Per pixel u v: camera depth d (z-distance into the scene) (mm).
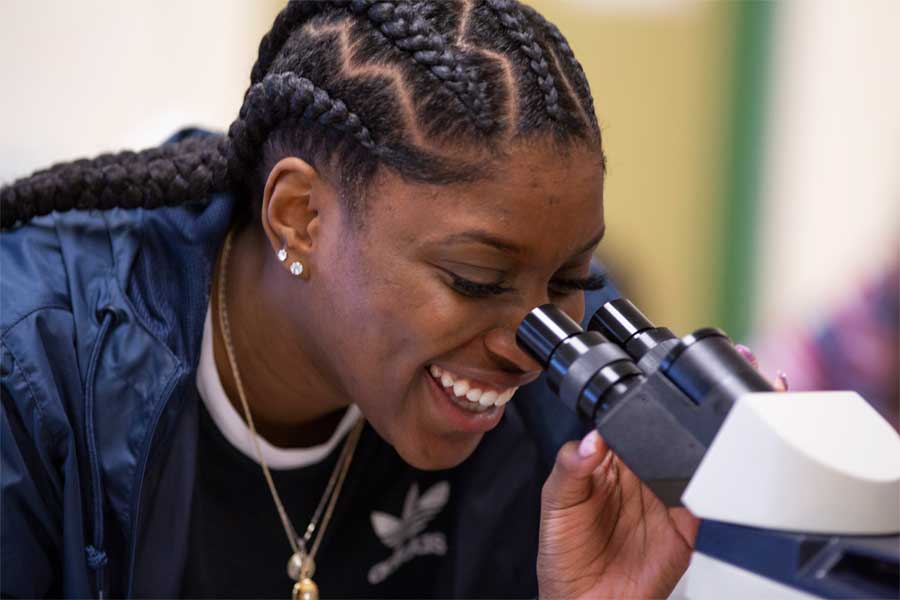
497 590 3188
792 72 7254
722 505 1803
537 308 2146
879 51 7121
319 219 2344
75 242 2676
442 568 3145
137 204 2662
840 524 1734
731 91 7352
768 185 7398
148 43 6266
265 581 2918
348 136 2250
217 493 2832
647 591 2395
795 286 7359
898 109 7133
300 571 2875
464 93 2154
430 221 2162
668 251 7570
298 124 2359
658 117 7418
